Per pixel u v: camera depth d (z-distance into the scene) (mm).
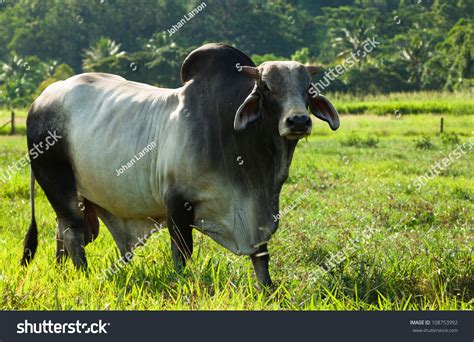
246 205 5586
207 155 5602
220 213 5719
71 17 80500
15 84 55156
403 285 5758
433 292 5676
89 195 6559
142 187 6094
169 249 6652
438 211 9250
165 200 5863
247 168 5496
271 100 5168
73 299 5410
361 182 12508
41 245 7586
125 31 81688
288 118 4934
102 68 59594
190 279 5598
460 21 63594
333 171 14266
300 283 5625
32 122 6766
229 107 5547
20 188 11211
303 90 5148
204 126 5648
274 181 5496
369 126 29391
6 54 82812
